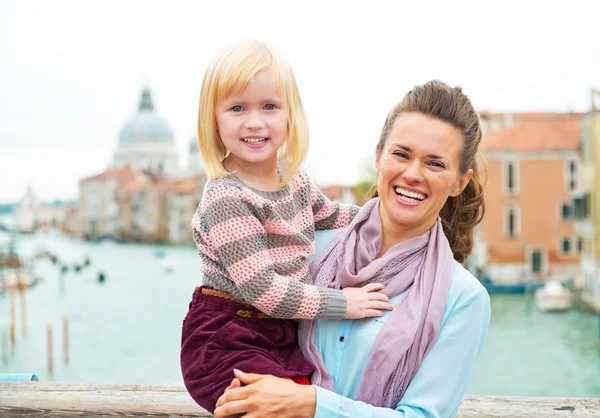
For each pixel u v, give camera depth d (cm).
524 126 5319
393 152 233
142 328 4819
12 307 4062
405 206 234
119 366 3644
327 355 242
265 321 243
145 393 312
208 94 246
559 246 5150
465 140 231
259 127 242
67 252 12100
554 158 5138
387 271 242
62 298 6312
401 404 226
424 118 229
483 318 234
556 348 3522
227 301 242
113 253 11775
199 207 252
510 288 5084
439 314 229
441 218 265
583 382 2952
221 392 232
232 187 239
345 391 236
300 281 247
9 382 325
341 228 277
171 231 12750
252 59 241
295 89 252
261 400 217
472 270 5144
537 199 5153
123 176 14462
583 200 4509
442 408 225
